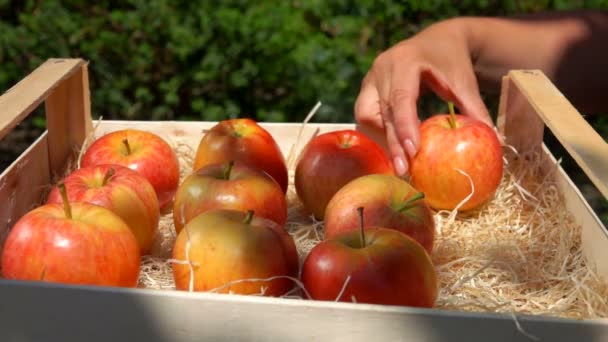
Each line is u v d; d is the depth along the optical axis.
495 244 0.87
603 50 1.11
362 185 0.82
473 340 0.65
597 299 0.76
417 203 0.81
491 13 1.51
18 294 0.67
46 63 0.98
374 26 1.49
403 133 0.91
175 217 0.83
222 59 1.52
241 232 0.74
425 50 0.99
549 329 0.65
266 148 0.92
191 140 1.04
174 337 0.67
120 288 0.67
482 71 1.12
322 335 0.66
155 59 1.57
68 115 0.99
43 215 0.74
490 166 0.91
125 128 1.04
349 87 1.48
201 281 0.73
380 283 0.70
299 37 1.51
